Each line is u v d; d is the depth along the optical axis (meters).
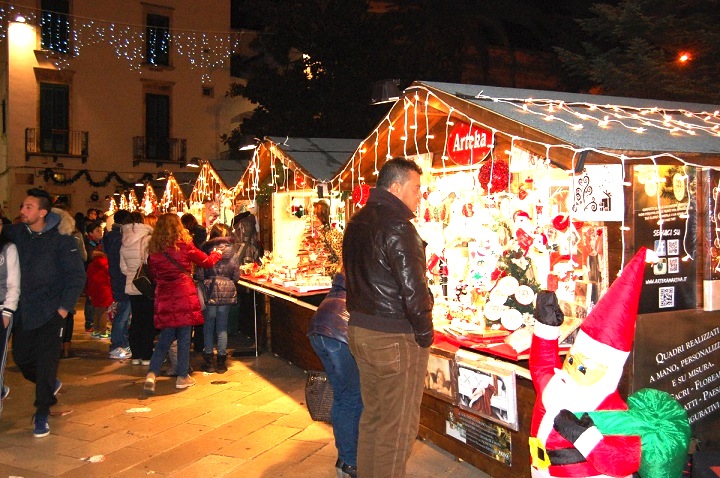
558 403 2.43
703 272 3.44
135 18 23.98
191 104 25.20
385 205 3.32
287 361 7.40
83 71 23.25
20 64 22.22
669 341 3.35
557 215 3.83
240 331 9.30
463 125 4.60
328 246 6.92
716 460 3.07
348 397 3.98
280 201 8.54
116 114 23.88
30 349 4.95
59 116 23.00
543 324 2.58
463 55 17.55
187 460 4.43
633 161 3.10
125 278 7.71
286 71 16.70
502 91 4.39
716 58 8.87
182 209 13.30
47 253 4.87
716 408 3.53
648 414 2.47
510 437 3.66
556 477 2.43
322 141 7.71
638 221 3.25
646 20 8.94
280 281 7.24
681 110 4.77
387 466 3.25
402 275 3.12
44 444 4.81
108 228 10.77
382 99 5.11
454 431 4.18
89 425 5.24
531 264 4.16
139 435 4.97
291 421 5.21
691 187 3.43
